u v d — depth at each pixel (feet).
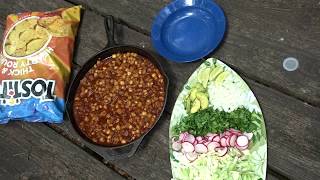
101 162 2.97
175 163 2.81
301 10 2.98
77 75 3.05
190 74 3.01
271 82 2.87
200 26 3.11
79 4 3.44
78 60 3.28
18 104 3.09
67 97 3.00
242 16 3.07
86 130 2.95
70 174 2.99
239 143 2.74
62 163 3.03
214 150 2.77
